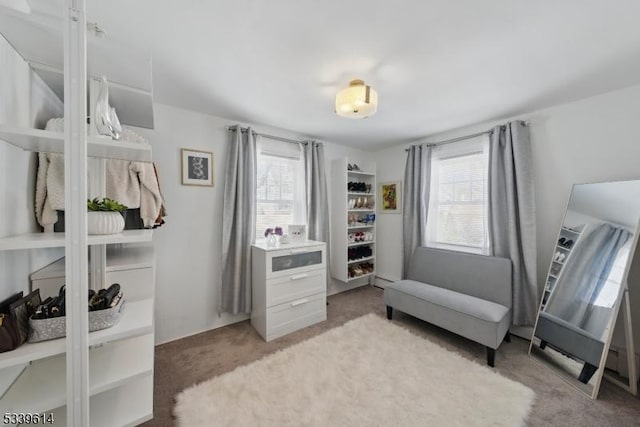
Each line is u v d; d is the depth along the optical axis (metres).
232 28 1.31
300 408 1.51
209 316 2.56
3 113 0.87
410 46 1.45
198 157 2.46
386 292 2.78
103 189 1.30
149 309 1.13
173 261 2.36
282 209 3.12
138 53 0.95
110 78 1.10
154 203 1.56
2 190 0.91
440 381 1.75
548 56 1.54
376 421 1.42
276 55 1.54
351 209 3.64
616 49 1.47
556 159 2.29
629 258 1.69
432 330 2.52
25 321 0.85
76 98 0.76
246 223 2.65
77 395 0.77
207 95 2.10
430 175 3.22
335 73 1.74
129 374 0.93
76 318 0.76
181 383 1.73
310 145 3.21
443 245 3.16
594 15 1.19
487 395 1.62
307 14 1.20
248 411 1.49
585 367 1.72
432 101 2.19
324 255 2.79
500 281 2.40
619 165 1.97
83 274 0.77
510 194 2.44
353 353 2.08
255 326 2.57
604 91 2.00
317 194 3.24
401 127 2.90
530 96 2.10
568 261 2.07
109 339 0.85
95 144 0.88
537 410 1.52
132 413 0.95
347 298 3.45
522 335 2.42
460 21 1.24
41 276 1.16
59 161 1.20
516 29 1.30
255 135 2.77
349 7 1.15
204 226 2.52
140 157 1.13
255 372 1.84
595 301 1.80
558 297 2.07
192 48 1.48
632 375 1.67
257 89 1.99
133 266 1.32
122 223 1.00
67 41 0.75
